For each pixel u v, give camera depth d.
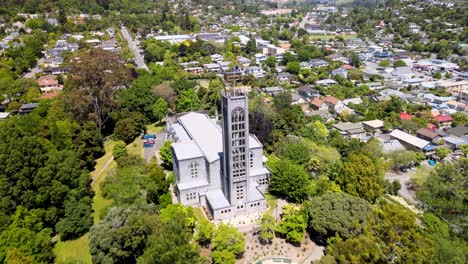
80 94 166.50
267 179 134.38
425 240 81.69
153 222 95.56
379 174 141.12
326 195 114.56
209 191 126.56
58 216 117.12
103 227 96.25
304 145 156.62
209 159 123.69
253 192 125.81
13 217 104.94
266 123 165.12
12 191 108.81
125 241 93.06
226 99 104.06
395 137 199.50
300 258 106.00
